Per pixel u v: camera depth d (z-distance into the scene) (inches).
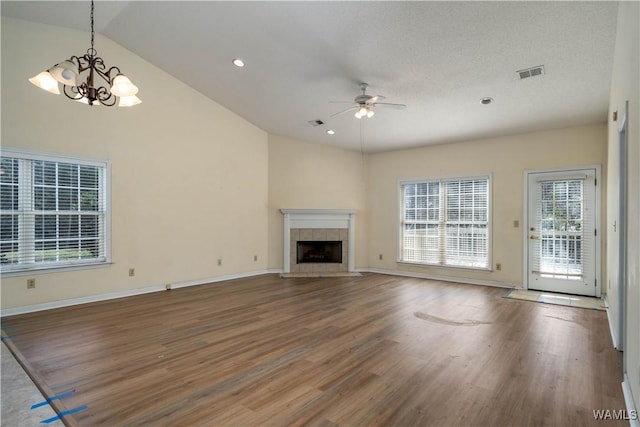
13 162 157.2
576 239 204.2
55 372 100.0
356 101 163.0
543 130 216.7
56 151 167.2
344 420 76.7
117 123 189.2
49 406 82.3
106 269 185.6
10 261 157.0
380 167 291.0
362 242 293.6
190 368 103.2
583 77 150.0
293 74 179.5
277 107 224.1
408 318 155.1
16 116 155.6
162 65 203.0
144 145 200.4
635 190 80.1
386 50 145.8
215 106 236.2
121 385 92.5
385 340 126.9
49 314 157.9
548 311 167.3
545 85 159.6
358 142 268.8
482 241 239.6
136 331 135.8
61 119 169.0
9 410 80.4
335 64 162.2
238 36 158.1
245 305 176.9
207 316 156.9
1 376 97.7
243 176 254.2
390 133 241.6
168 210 211.8
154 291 205.6
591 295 198.4
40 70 162.2
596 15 112.5
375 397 86.7
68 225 174.1
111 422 75.8
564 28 120.3
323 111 219.3
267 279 249.8
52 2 150.8
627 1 91.0
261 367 104.0
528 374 99.5
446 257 255.4
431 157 264.2
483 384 93.4
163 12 154.9
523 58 140.6
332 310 168.2
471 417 77.9
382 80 169.5
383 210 288.2
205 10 146.3
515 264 224.7
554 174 212.2
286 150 276.5
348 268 282.8
